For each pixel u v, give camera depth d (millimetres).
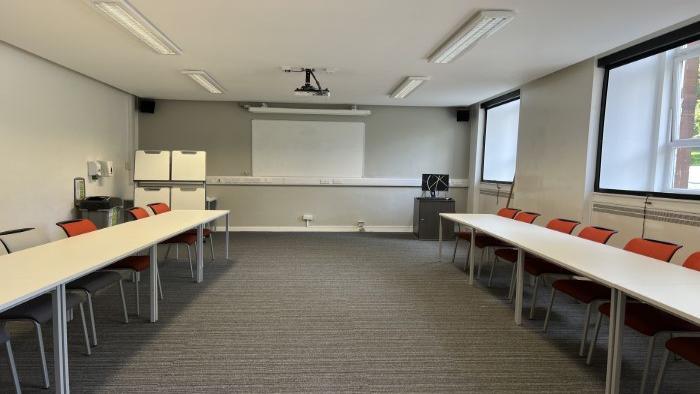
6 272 2270
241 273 5066
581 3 3100
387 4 3180
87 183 6078
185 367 2693
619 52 4391
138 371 2631
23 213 4805
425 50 4410
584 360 2896
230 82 6152
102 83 6461
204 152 7262
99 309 3750
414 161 8461
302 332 3293
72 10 3412
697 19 3508
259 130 8102
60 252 2807
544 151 5672
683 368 2818
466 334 3312
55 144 5340
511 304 4062
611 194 4480
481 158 8203
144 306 3846
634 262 2783
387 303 4027
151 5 3232
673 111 4070
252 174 8164
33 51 4621
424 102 7902
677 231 3672
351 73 5484
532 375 2672
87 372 2613
